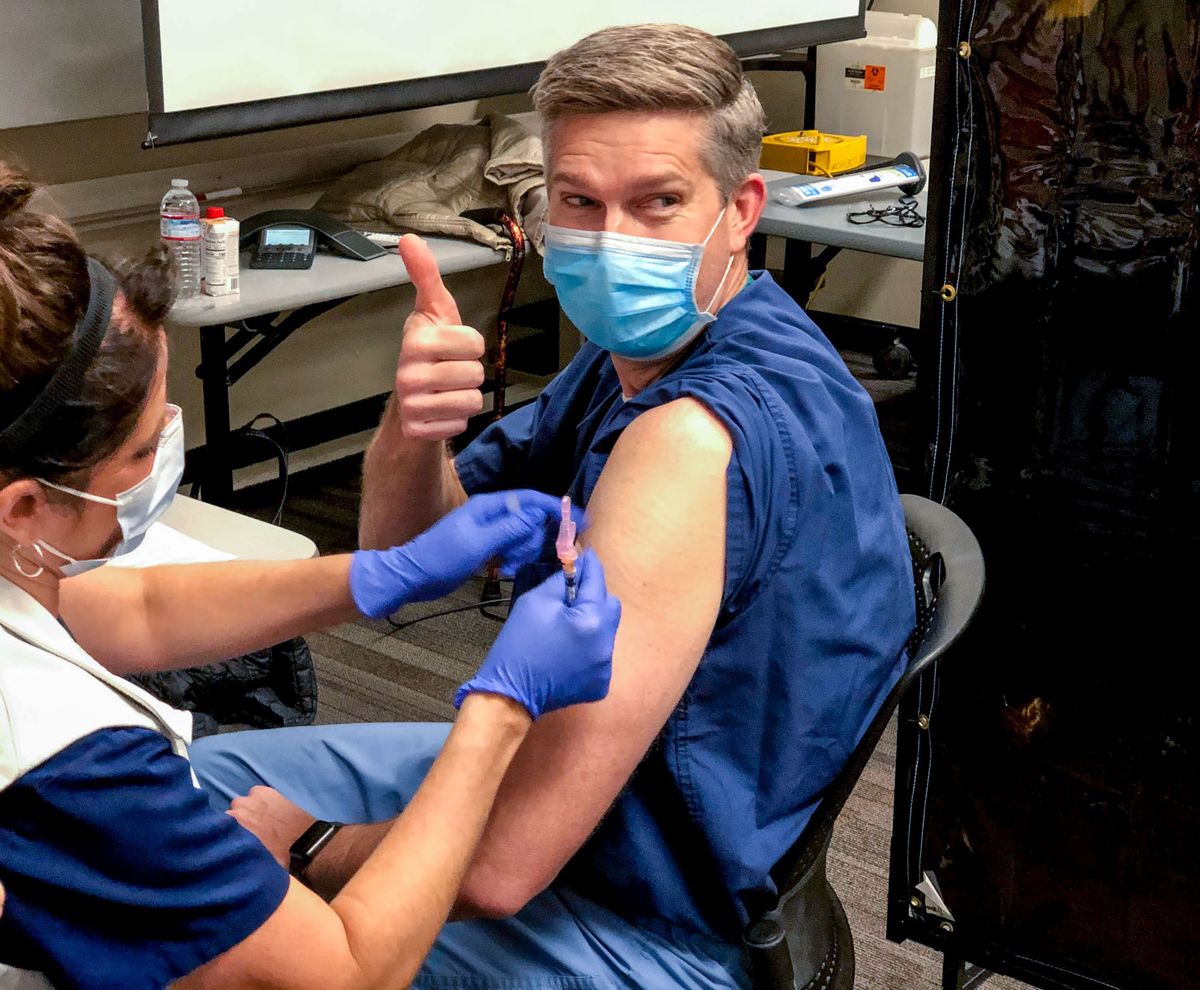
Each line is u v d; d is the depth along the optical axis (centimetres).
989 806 169
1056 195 140
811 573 111
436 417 124
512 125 336
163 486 96
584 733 103
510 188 323
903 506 141
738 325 122
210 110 278
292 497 368
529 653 96
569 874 121
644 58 116
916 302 471
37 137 298
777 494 108
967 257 148
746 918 115
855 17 408
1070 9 133
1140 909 163
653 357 128
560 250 122
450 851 93
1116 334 141
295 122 294
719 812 112
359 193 320
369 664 286
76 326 80
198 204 317
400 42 309
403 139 366
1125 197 136
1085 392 145
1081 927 168
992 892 172
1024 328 147
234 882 84
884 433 405
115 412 82
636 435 109
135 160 317
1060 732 160
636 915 118
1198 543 143
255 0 279
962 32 140
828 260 422
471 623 305
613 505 106
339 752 140
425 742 141
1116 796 159
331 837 117
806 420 114
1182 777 154
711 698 112
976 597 118
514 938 119
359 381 390
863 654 117
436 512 148
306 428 370
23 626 84
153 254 90
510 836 104
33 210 81
